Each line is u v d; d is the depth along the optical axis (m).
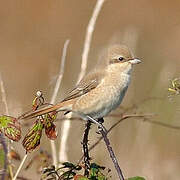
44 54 18.80
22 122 8.81
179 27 20.22
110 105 9.30
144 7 21.58
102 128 7.75
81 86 9.21
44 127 7.43
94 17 11.32
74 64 17.47
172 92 8.27
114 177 12.20
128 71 9.37
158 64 17.02
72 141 12.54
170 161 13.23
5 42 19.75
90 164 7.55
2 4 21.09
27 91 16.48
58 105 8.88
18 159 7.96
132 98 14.06
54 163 9.56
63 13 21.14
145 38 19.45
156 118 13.45
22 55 18.88
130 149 13.19
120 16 21.20
